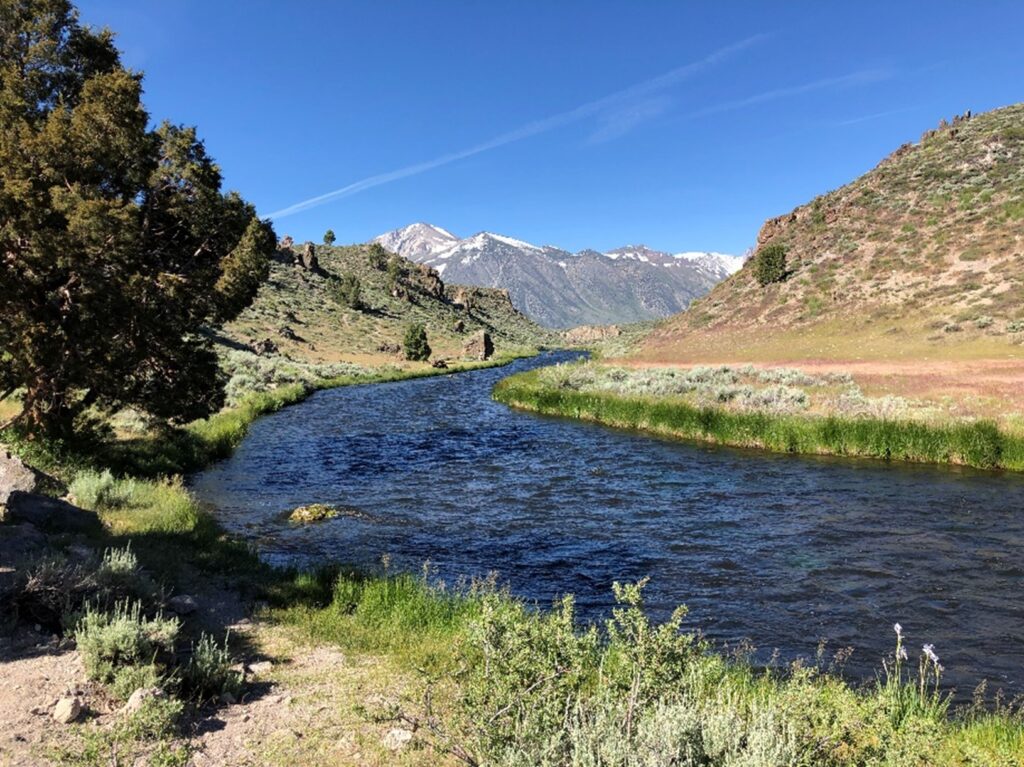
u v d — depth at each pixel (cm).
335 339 8850
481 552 1305
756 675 787
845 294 5762
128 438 2166
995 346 3912
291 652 736
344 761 487
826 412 2647
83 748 469
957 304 4775
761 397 3003
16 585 695
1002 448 2016
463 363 8588
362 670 684
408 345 8050
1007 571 1155
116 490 1397
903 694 675
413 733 532
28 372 1344
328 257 16388
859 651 869
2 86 1356
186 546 1138
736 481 1920
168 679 564
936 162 7294
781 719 454
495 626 509
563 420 3347
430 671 672
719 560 1248
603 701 461
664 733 387
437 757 496
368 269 16125
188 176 1455
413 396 4722
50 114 1306
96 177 1340
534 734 421
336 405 4125
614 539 1389
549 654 477
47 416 1576
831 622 962
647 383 3856
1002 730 591
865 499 1681
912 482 1858
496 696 458
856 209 7244
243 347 6688
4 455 1266
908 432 2195
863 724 505
